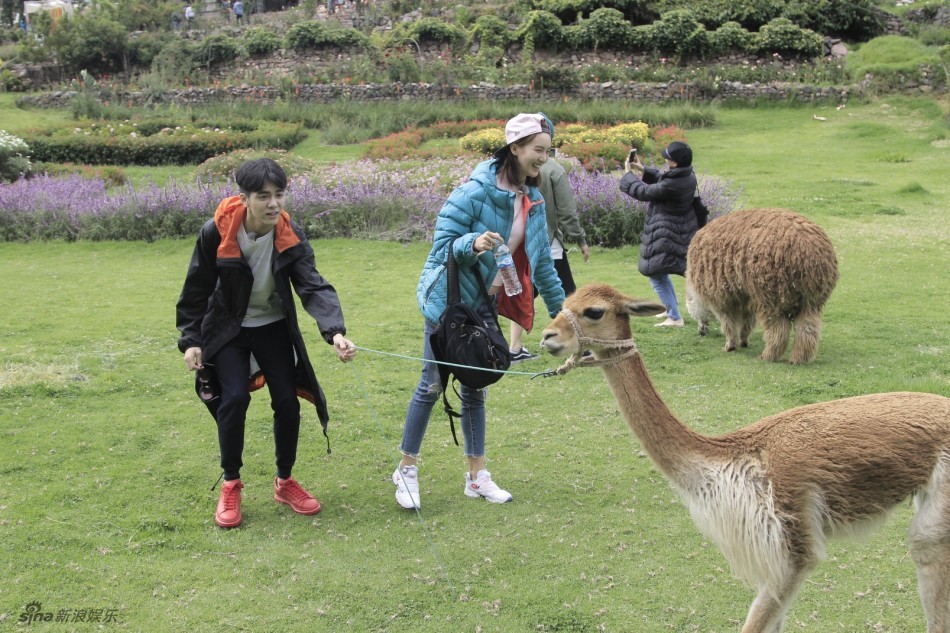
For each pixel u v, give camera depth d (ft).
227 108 99.25
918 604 12.82
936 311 28.71
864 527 11.39
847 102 89.15
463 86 98.58
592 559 14.19
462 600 13.08
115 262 41.34
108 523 15.52
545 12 108.68
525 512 15.92
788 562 11.02
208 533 15.25
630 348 12.05
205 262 14.71
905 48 96.07
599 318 11.94
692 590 13.25
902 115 82.02
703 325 26.71
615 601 13.00
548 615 12.64
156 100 107.14
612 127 78.33
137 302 33.04
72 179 57.16
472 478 16.60
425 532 15.21
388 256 40.78
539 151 14.85
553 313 16.93
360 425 20.51
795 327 23.54
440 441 19.56
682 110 83.92
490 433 19.88
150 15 135.44
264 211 14.17
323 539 15.03
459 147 71.41
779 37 102.53
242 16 134.62
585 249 25.34
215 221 14.47
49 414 21.08
